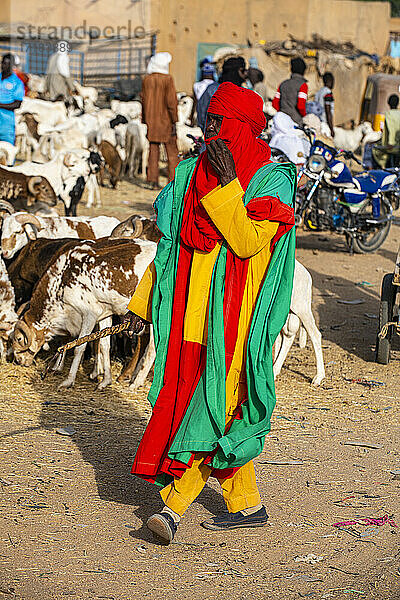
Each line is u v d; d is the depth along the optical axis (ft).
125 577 15.71
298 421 25.44
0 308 29.60
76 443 22.67
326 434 24.36
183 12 126.62
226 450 15.78
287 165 16.26
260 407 16.25
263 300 16.11
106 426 24.21
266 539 17.52
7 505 18.57
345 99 122.62
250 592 15.33
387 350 31.99
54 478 20.20
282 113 52.01
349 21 127.95
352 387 29.25
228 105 15.87
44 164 45.03
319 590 15.47
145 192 70.13
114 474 20.67
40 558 16.30
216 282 15.98
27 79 97.66
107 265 26.35
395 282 30.30
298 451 22.85
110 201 64.75
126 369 28.63
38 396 26.66
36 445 22.30
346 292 43.45
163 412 16.44
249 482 17.67
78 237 33.17
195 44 126.82
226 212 15.29
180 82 127.75
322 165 49.39
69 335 28.32
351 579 15.92
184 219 16.33
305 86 53.62
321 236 58.23
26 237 31.19
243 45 126.11
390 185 50.90
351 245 52.39
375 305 41.45
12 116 49.60
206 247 15.98
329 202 50.47
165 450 16.39
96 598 14.90
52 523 17.87
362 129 95.14
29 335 27.99
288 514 18.78
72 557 16.42
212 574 15.94
